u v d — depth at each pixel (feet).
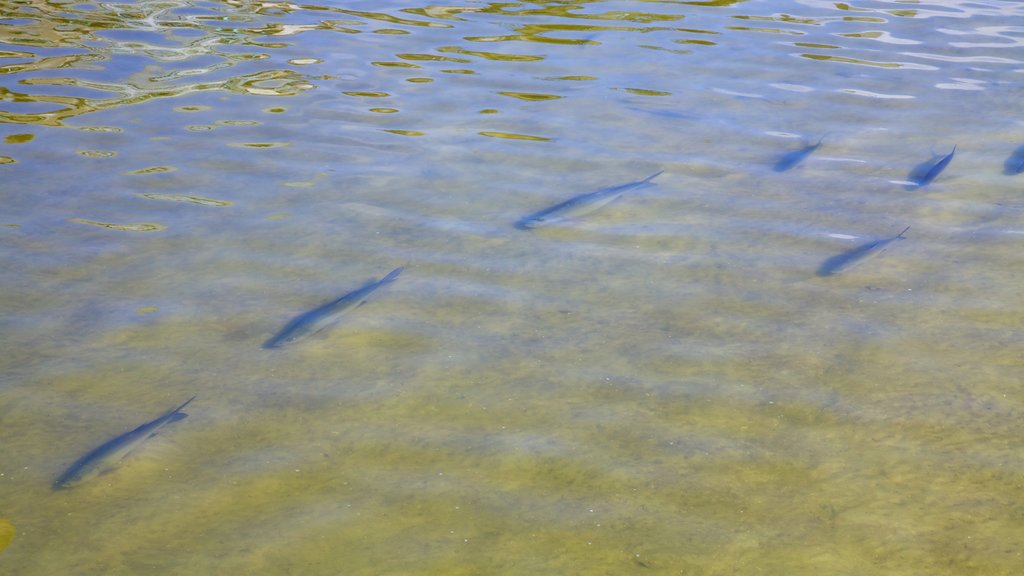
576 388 14.10
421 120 25.80
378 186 21.47
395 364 14.73
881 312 16.11
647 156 23.22
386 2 38.22
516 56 31.42
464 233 19.17
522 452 12.66
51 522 11.35
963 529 11.16
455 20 35.65
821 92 27.91
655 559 10.75
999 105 26.55
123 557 10.78
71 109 25.98
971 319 15.83
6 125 24.63
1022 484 11.91
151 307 16.33
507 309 16.33
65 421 13.30
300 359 14.85
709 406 13.64
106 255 18.10
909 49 32.01
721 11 37.01
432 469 12.34
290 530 11.23
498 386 14.16
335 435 13.03
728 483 12.03
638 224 19.58
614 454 12.62
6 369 14.46
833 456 12.53
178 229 19.24
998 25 34.81
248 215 19.93
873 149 23.57
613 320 15.96
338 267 17.76
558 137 24.54
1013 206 20.16
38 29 33.27
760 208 20.27
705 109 26.55
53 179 21.48
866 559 10.71
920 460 12.41
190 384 14.19
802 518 11.40
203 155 23.13
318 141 24.20
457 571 10.57
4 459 12.46
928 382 14.12
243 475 12.21
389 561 10.73
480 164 22.77
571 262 17.97
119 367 14.60
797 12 36.91
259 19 35.42
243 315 16.14
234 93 27.68
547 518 11.42
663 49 32.09
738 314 16.11
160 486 12.00
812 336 15.42
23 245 18.35
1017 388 13.92
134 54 30.99
